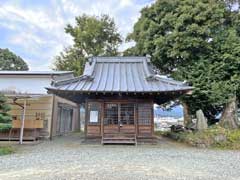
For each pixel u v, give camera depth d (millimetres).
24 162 6820
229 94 13617
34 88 15328
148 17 16000
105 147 10656
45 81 15422
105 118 11969
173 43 14258
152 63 15859
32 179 4824
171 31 15055
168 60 15555
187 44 13812
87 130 11938
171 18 14602
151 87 11391
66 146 10859
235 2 15109
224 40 14188
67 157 7770
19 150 9492
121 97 12094
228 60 13719
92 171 5586
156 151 9406
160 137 16375
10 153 8625
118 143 11531
